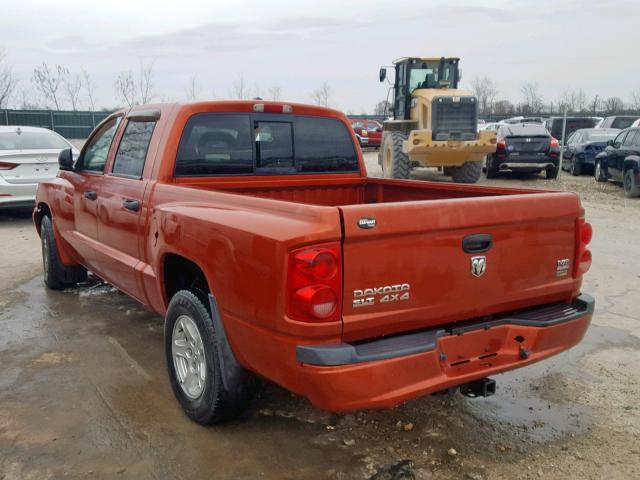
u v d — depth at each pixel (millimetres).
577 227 3576
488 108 63312
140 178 4398
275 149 4785
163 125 4328
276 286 2805
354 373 2730
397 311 2912
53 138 11172
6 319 5656
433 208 2939
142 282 4316
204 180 4410
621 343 5078
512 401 4059
